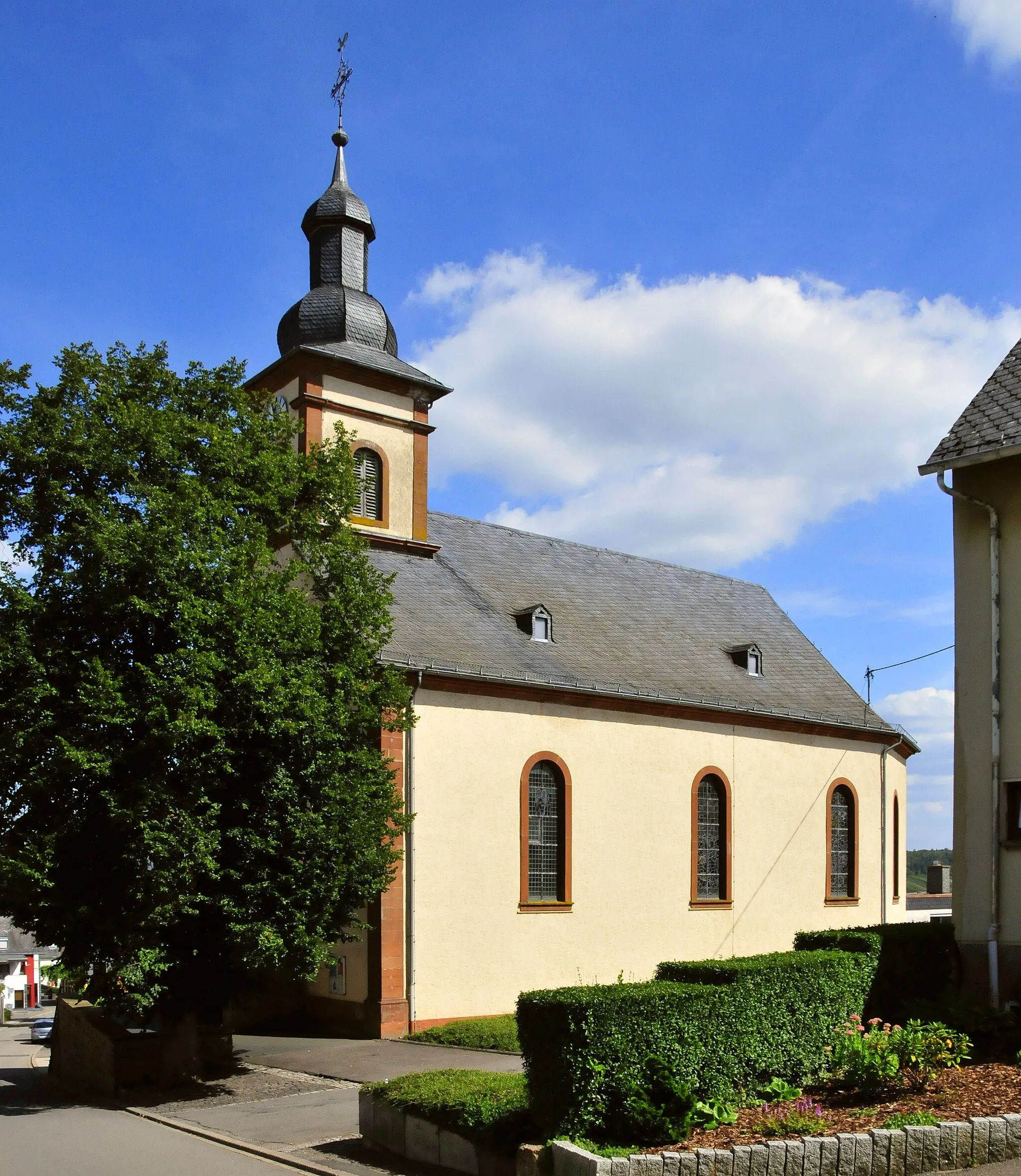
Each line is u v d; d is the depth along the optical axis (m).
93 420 17.25
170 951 16.58
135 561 15.66
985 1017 13.45
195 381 19.08
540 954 23.84
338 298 28.94
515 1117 10.63
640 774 26.75
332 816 16.61
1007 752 15.77
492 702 23.97
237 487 17.75
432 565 27.83
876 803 33.72
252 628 16.12
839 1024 12.86
